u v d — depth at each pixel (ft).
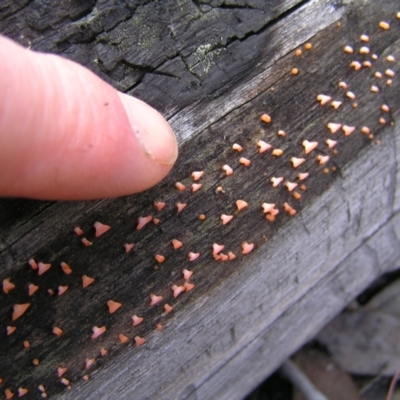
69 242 0.22
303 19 0.25
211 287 0.25
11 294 0.22
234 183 0.24
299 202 0.26
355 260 0.31
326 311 0.33
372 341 0.37
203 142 0.24
